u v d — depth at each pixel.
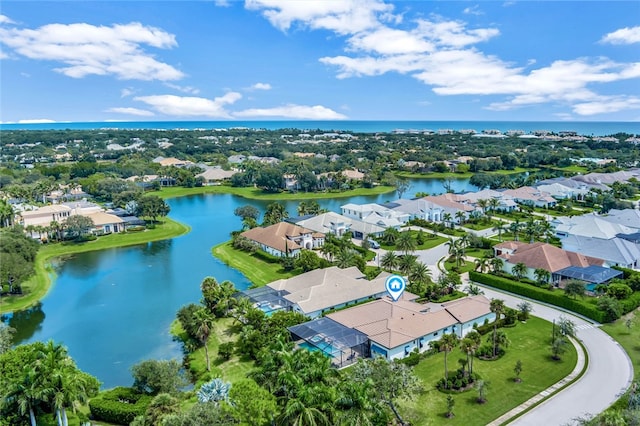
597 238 116.00
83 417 57.56
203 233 161.12
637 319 82.06
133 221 168.62
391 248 137.00
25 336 82.50
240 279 111.88
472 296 86.00
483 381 58.88
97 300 99.38
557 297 89.12
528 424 52.56
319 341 69.88
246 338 72.56
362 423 41.94
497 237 144.75
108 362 73.25
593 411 54.50
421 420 53.88
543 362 67.62
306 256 110.88
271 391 51.72
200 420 45.06
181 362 72.44
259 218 184.12
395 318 75.88
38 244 127.56
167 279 112.62
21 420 52.81
